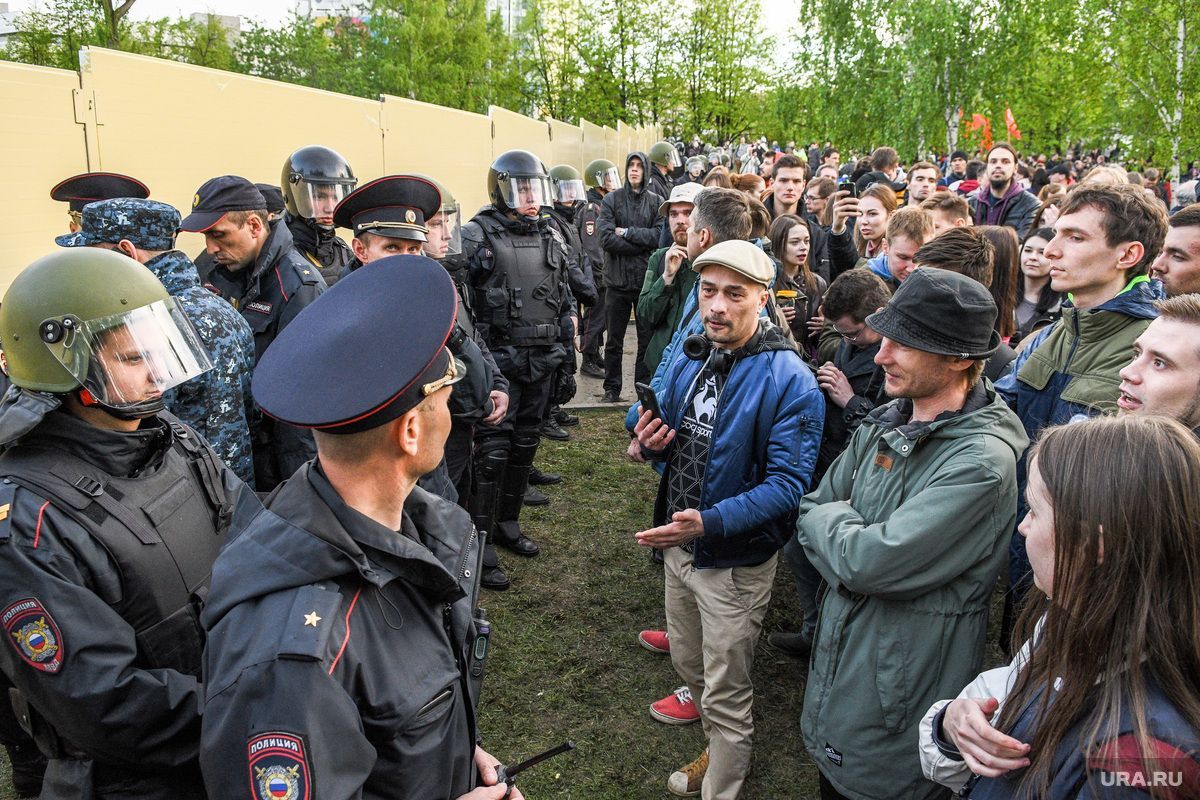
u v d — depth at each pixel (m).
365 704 1.19
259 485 3.13
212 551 1.88
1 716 2.14
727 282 2.42
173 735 1.58
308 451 3.04
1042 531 1.27
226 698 1.12
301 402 1.23
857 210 4.77
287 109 5.60
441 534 1.49
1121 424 1.20
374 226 3.26
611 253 6.95
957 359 2.02
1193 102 14.65
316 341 1.31
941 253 2.96
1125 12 15.56
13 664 1.54
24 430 1.60
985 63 19.45
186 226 3.09
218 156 4.94
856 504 2.24
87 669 1.53
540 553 4.53
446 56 29.52
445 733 1.30
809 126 25.42
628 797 2.83
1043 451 1.27
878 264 4.21
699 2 31.34
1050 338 2.75
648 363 4.97
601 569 4.37
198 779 1.66
